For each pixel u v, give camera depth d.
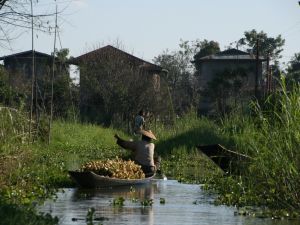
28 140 23.78
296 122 17.80
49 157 32.44
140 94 58.97
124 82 59.59
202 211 18.36
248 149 21.38
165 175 29.33
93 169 24.09
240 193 20.94
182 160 36.00
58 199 20.19
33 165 24.89
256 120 19.73
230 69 72.00
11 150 21.11
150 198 21.17
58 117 49.34
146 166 27.11
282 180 18.19
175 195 22.11
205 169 32.09
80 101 59.56
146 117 48.28
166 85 62.69
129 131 55.84
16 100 40.62
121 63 61.09
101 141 47.16
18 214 13.44
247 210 18.41
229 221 16.69
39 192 20.61
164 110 58.50
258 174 19.45
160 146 39.69
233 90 69.62
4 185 19.80
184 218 17.05
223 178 25.14
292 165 17.78
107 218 16.73
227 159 25.20
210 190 23.67
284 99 18.20
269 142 18.27
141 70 63.22
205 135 40.12
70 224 15.62
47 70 54.50
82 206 18.84
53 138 42.69
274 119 18.80
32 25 20.27
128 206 19.14
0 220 12.73
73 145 42.72
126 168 25.09
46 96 51.41
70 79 59.84
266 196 19.67
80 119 54.28
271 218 17.22
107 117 58.38
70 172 22.98
